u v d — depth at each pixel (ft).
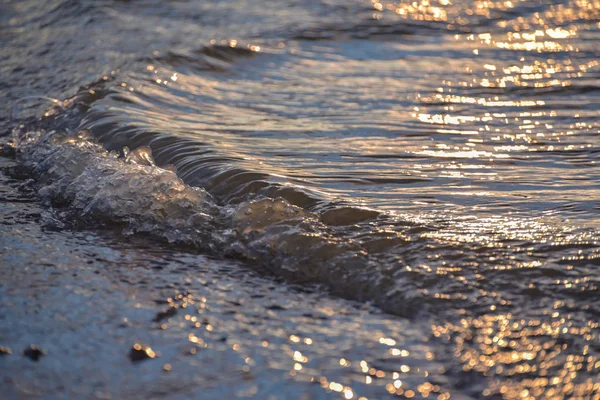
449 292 22.30
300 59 54.60
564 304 21.65
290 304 22.22
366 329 20.71
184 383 18.20
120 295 22.52
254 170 31.32
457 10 68.44
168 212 28.02
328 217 27.04
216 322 21.04
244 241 25.89
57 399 17.58
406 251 24.68
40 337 20.11
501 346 19.77
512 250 24.64
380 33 61.67
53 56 54.54
